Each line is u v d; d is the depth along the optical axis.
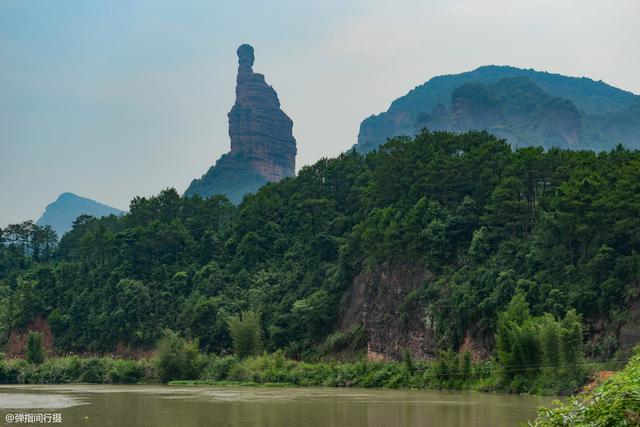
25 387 130.00
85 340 178.62
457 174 146.88
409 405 78.50
